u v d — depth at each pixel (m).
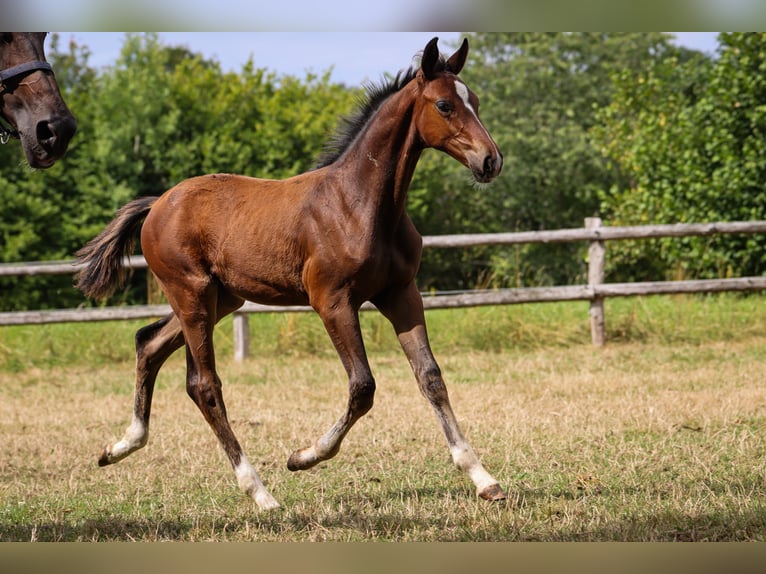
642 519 4.74
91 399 9.66
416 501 5.30
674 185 16.69
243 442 7.21
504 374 10.10
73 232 23.67
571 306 13.15
